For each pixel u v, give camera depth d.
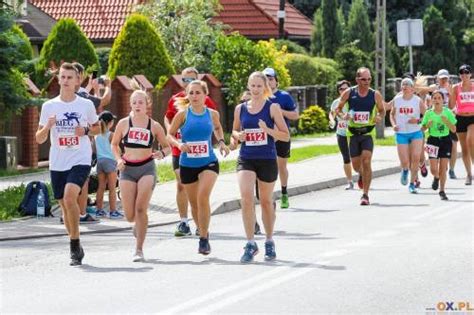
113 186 39.75
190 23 89.12
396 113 47.59
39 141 29.39
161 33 89.12
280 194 46.78
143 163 30.05
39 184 40.34
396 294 24.23
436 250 30.30
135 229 30.66
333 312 22.41
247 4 112.06
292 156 64.06
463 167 59.69
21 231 36.53
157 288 25.41
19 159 59.53
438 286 25.09
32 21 98.81
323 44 110.88
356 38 114.19
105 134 39.66
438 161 47.19
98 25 104.06
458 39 133.62
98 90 41.00
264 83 29.59
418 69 125.69
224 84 79.81
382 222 37.28
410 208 41.53
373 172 56.12
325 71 94.94
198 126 30.30
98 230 36.94
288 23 114.81
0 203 41.59
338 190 49.88
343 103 43.50
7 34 54.84
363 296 24.02
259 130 29.44
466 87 50.56
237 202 43.50
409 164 48.91
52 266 29.11
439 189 46.94
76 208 29.28
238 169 29.61
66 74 29.58
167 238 34.75
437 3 134.88
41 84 79.69
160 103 70.50
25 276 27.50
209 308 22.95
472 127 50.53
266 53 81.75
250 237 29.23
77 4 105.50
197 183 30.72
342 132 49.78
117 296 24.48
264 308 22.88
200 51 88.94
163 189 47.19
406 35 74.31
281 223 37.81
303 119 87.94
